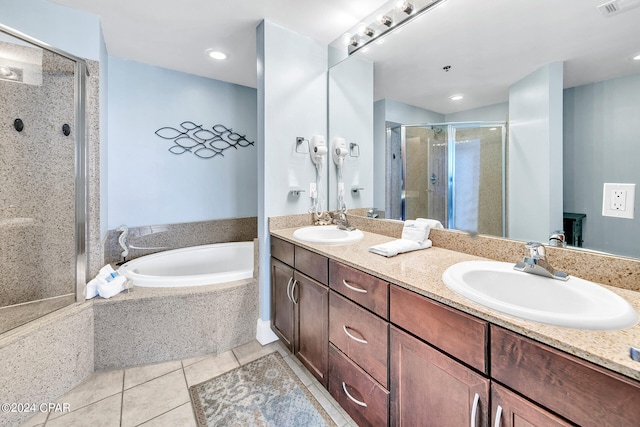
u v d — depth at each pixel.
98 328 1.62
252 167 3.04
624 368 0.49
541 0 1.08
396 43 1.65
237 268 2.76
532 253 0.97
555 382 0.58
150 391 1.48
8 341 1.25
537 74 1.09
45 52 1.64
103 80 1.97
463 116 1.35
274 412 1.34
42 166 1.68
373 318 1.06
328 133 2.17
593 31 0.95
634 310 0.68
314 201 2.11
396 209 1.73
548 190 1.06
